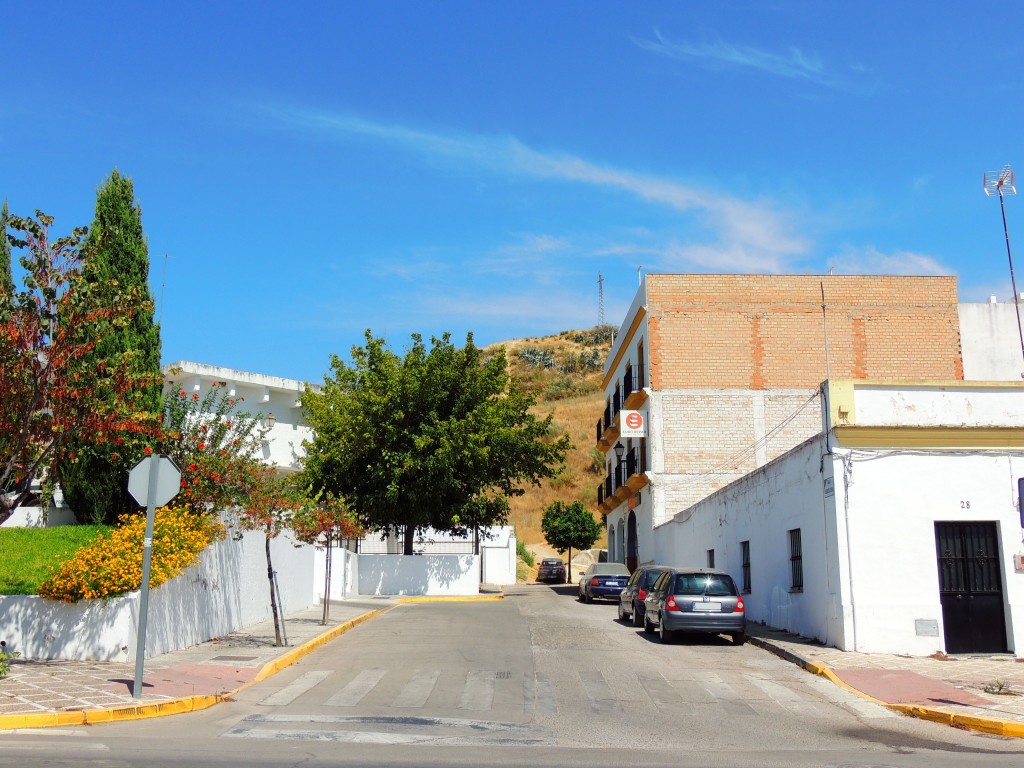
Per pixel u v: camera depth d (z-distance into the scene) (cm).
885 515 1712
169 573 1545
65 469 2188
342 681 1391
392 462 3366
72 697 1116
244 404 3891
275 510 1770
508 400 3625
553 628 2169
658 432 3431
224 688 1262
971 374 3472
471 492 3569
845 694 1347
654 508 3397
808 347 3481
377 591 3444
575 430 8894
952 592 1695
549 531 5819
